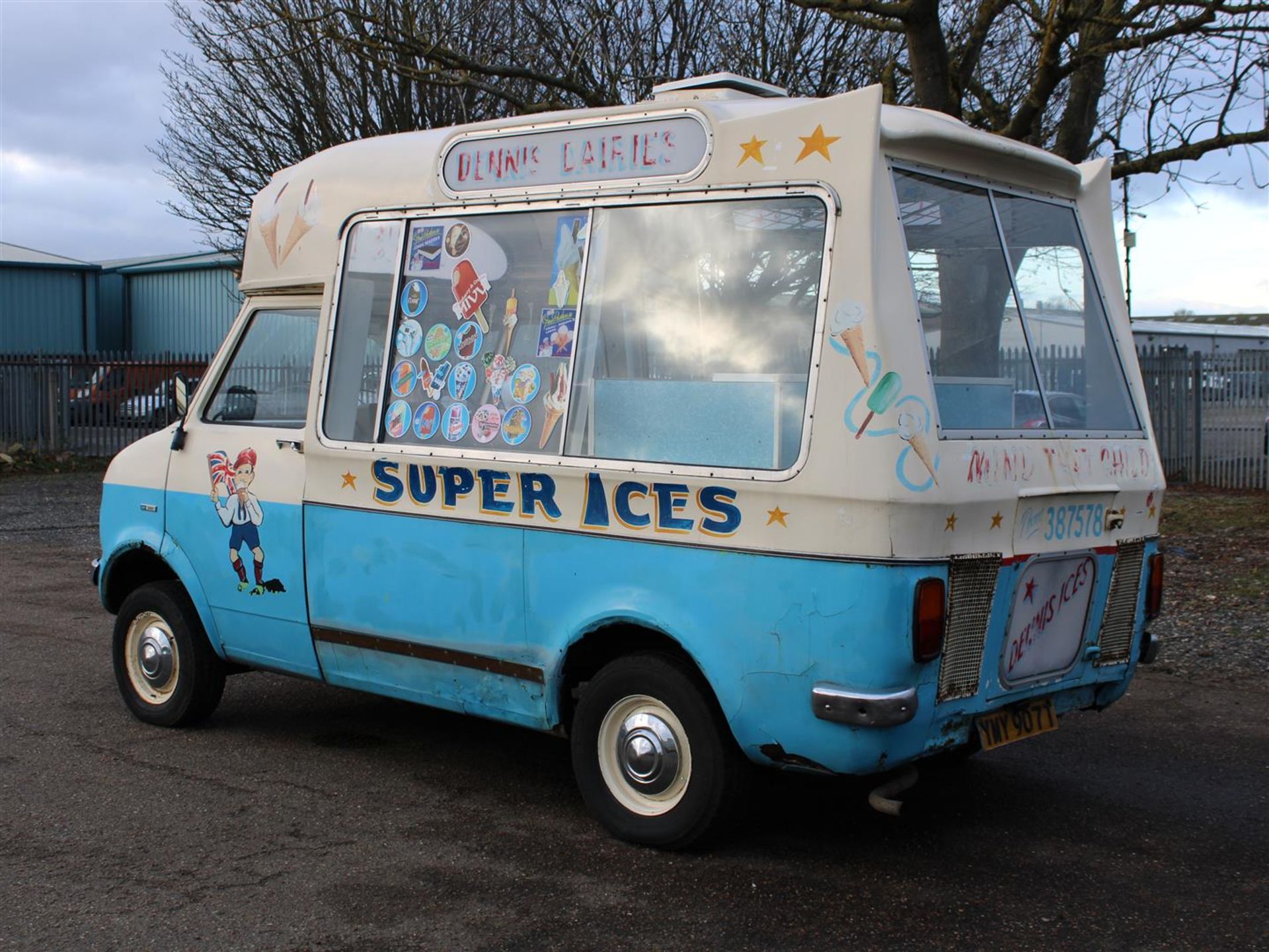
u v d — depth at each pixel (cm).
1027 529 466
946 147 471
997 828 521
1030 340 504
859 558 421
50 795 556
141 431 2319
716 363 463
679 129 482
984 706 462
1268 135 1019
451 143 548
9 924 420
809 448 432
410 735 659
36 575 1186
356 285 577
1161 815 540
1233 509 1498
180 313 3697
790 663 436
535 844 497
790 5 1400
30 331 3531
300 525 588
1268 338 3684
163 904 438
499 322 527
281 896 445
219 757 615
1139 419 549
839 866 476
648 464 472
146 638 669
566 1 1460
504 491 514
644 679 479
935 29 1015
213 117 1966
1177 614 934
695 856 484
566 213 510
